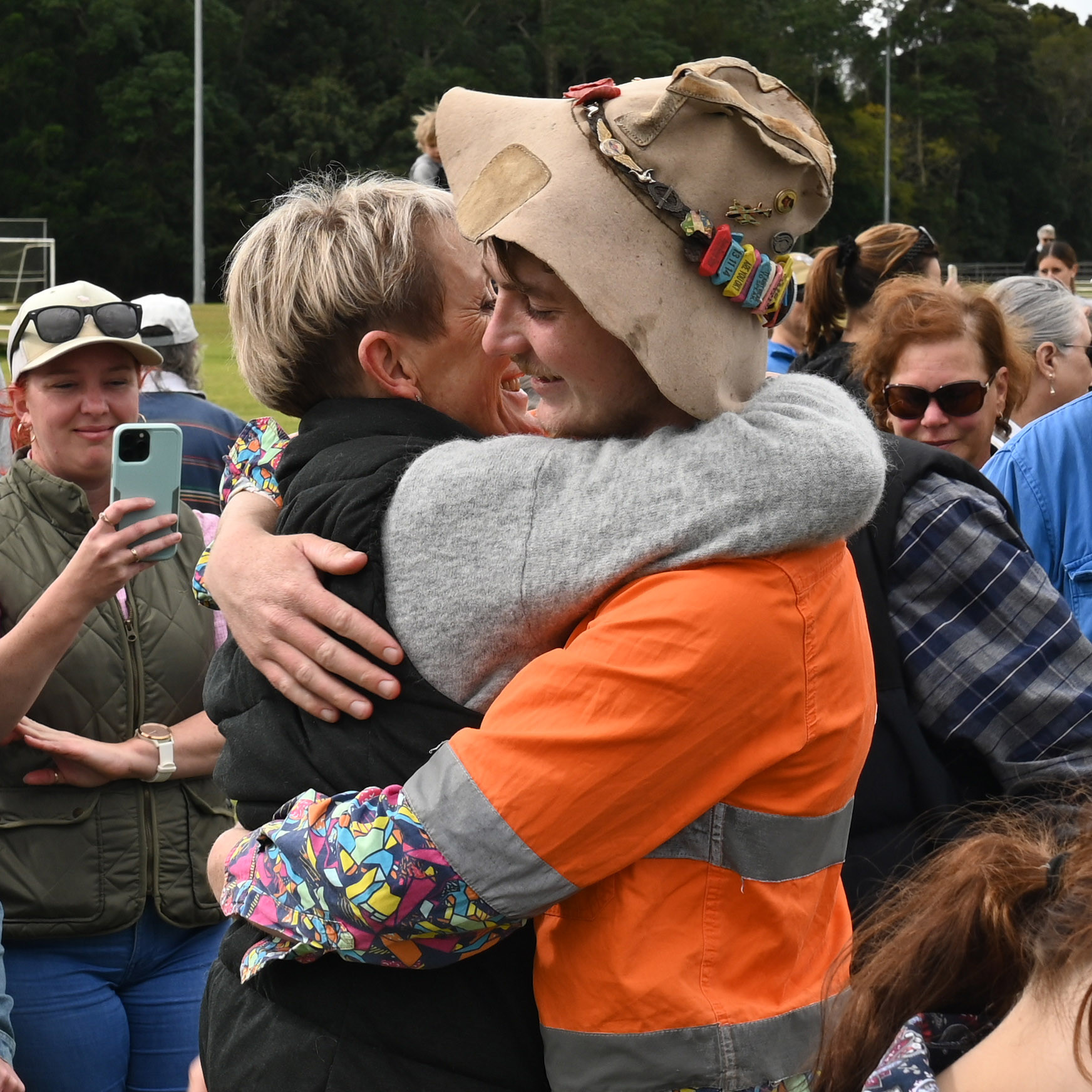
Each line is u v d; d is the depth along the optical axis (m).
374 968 1.40
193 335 4.64
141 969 2.68
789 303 1.35
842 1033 1.11
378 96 58.00
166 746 2.63
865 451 1.29
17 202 49.22
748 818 1.31
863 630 1.45
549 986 1.36
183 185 50.94
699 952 1.30
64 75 50.38
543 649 1.36
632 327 1.26
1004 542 2.00
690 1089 1.29
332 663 1.41
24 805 2.58
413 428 1.55
